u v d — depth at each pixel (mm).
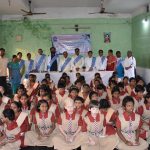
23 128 4121
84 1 9250
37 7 10195
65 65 8242
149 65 8367
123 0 7793
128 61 8328
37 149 4094
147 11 8516
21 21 10406
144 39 8914
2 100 4730
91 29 10469
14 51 10500
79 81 5770
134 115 3869
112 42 10484
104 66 8406
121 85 5344
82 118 4027
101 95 5285
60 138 3963
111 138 3885
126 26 10516
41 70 8336
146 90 5414
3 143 3885
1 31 10398
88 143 3842
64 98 5273
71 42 10469
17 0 7648
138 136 3885
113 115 4086
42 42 10484
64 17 10414
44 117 4152
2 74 7320
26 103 4766
